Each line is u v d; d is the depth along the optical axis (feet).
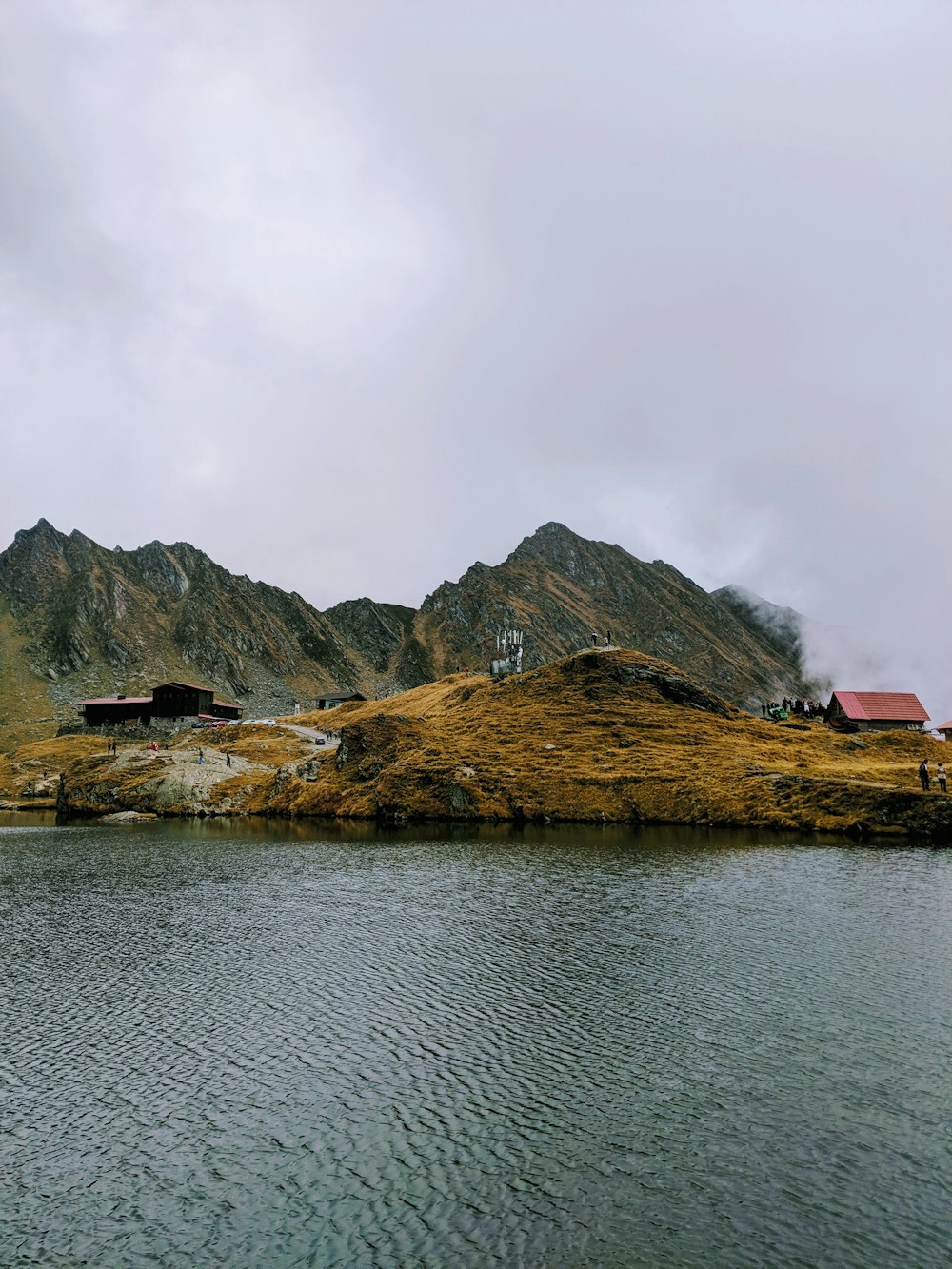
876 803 269.85
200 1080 91.30
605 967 125.59
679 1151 74.84
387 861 228.02
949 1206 66.28
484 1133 79.00
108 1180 73.20
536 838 263.90
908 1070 88.99
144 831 315.99
